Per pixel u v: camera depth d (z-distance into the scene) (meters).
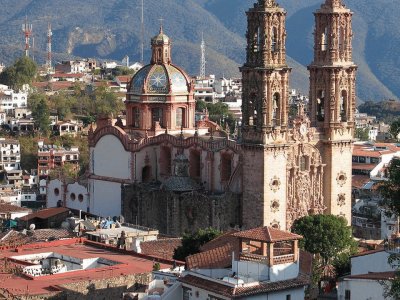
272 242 151.25
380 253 187.12
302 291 152.62
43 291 165.00
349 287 165.00
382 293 159.62
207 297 150.75
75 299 168.00
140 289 169.25
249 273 152.75
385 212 156.38
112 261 193.75
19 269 182.00
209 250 167.25
